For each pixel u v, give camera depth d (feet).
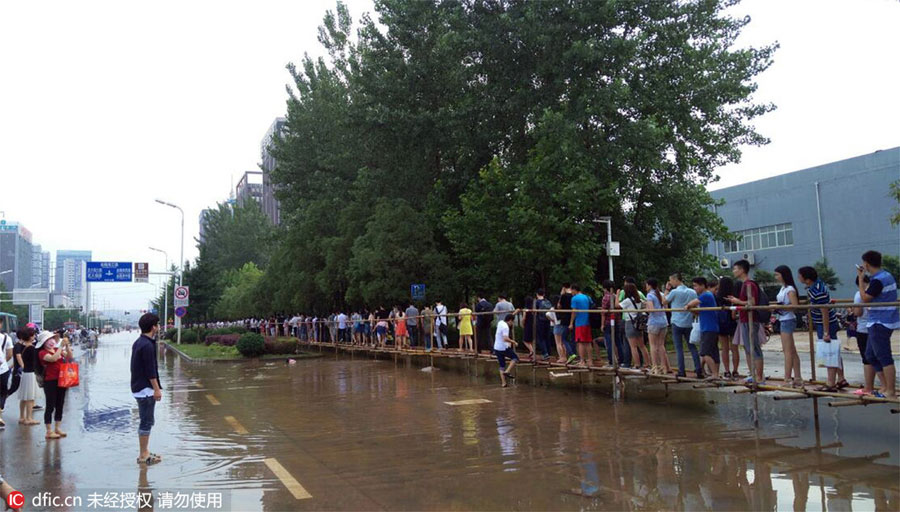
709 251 176.76
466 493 19.15
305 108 119.44
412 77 82.28
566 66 70.38
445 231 82.53
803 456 22.21
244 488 20.42
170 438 29.71
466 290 85.15
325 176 108.99
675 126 76.69
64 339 34.12
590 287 71.20
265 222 275.39
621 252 81.61
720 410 32.30
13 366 39.01
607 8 67.56
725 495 18.19
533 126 80.89
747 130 80.64
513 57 76.38
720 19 80.38
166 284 220.02
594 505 17.71
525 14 71.46
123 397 47.70
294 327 123.34
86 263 148.97
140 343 25.27
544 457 23.35
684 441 25.21
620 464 21.95
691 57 74.28
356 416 34.06
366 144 97.81
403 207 82.07
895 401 23.52
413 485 20.18
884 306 23.15
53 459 25.82
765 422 28.71
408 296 79.77
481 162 82.94
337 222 101.35
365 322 83.35
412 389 45.11
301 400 41.24
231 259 265.34
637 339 38.24
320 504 18.43
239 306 184.24
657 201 81.15
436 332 66.44
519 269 73.56
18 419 37.78
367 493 19.40
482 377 51.44
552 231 68.69
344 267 93.56
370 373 58.54
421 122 79.71
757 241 163.12
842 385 27.12
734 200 169.07
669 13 73.56
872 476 19.57
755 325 31.07
